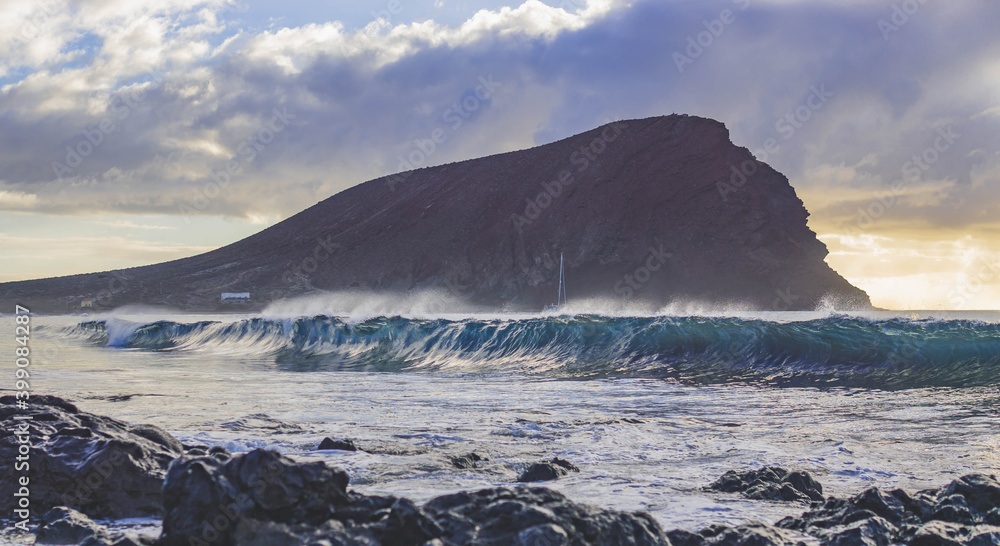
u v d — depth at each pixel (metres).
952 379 18.94
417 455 9.44
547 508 4.64
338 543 4.26
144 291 167.12
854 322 25.36
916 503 6.28
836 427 12.64
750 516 6.72
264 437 10.70
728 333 24.72
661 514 6.82
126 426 8.30
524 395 17.56
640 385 19.83
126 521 6.45
